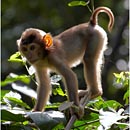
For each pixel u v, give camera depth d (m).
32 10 32.38
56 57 12.40
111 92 26.67
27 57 12.18
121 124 8.90
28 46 12.07
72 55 13.03
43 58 12.33
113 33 29.64
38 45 12.16
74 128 9.99
